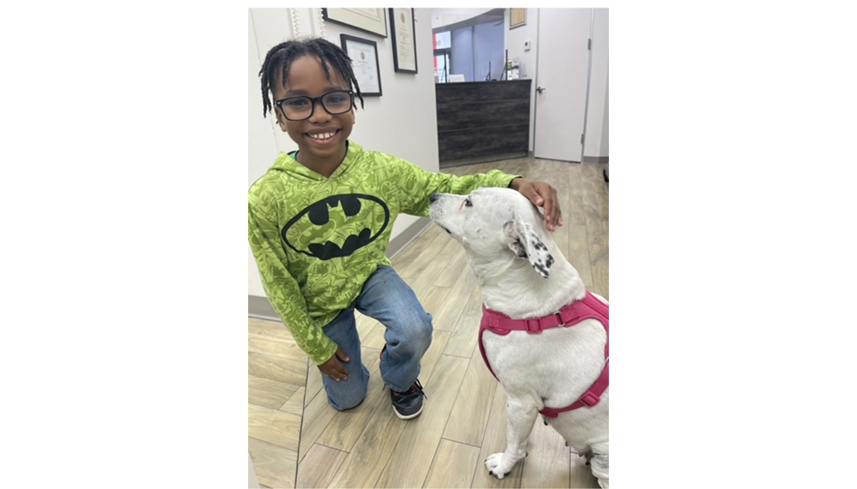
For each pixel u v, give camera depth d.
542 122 6.63
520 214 1.02
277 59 1.06
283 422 1.48
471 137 6.44
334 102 1.09
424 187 1.40
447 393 1.56
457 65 9.39
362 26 2.23
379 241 1.40
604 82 5.68
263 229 1.19
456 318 2.05
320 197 1.22
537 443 1.35
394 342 1.32
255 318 2.16
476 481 1.23
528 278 1.05
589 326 1.06
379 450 1.34
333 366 1.37
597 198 4.00
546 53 6.27
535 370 1.06
